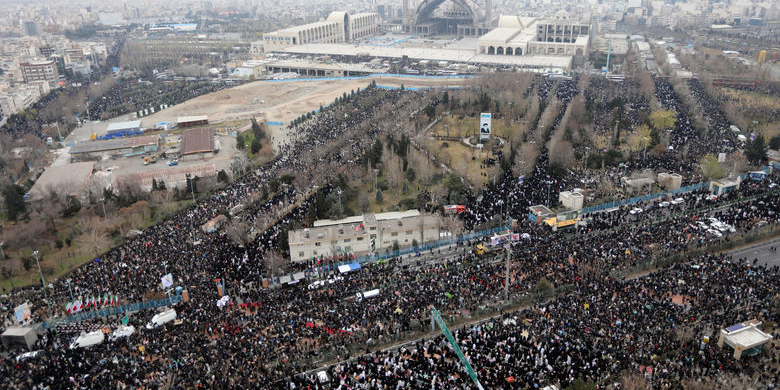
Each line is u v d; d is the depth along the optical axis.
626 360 120.50
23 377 119.25
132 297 156.50
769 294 142.25
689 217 193.12
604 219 197.88
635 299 141.50
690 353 122.25
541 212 199.75
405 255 185.12
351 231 192.25
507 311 145.25
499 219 199.12
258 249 184.75
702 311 136.50
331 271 173.50
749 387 112.69
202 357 126.19
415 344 133.62
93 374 120.44
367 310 143.75
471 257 173.50
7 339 134.50
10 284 174.50
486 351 123.81
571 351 123.12
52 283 173.12
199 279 164.88
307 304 148.00
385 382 116.12
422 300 147.38
